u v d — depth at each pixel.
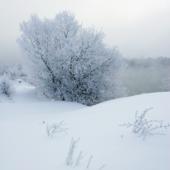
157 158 2.15
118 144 2.53
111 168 2.02
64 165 2.12
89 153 2.36
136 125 2.86
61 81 13.73
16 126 3.74
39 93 14.00
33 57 12.89
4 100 12.38
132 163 2.09
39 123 4.02
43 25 13.01
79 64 12.85
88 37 12.75
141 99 4.88
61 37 12.99
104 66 13.74
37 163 2.20
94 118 3.84
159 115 3.38
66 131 3.22
